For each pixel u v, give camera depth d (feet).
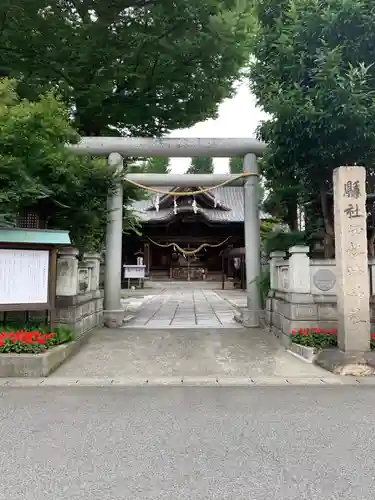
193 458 10.52
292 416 13.73
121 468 9.98
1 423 13.06
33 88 33.68
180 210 109.81
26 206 26.96
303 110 22.04
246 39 34.60
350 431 12.35
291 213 37.58
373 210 29.96
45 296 22.33
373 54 23.41
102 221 32.30
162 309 48.57
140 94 39.32
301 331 24.08
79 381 18.62
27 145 22.95
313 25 23.20
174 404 15.12
